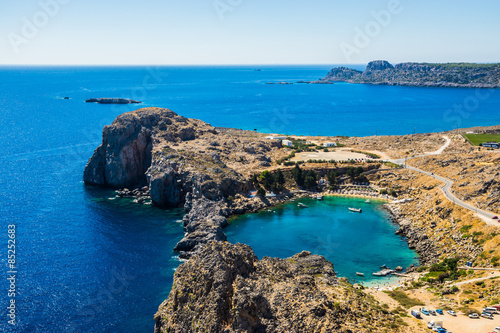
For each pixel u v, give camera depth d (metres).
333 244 184.25
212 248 113.94
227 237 192.00
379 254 174.75
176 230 196.75
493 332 101.50
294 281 118.00
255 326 99.25
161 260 165.88
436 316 111.56
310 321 100.56
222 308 99.69
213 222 193.50
